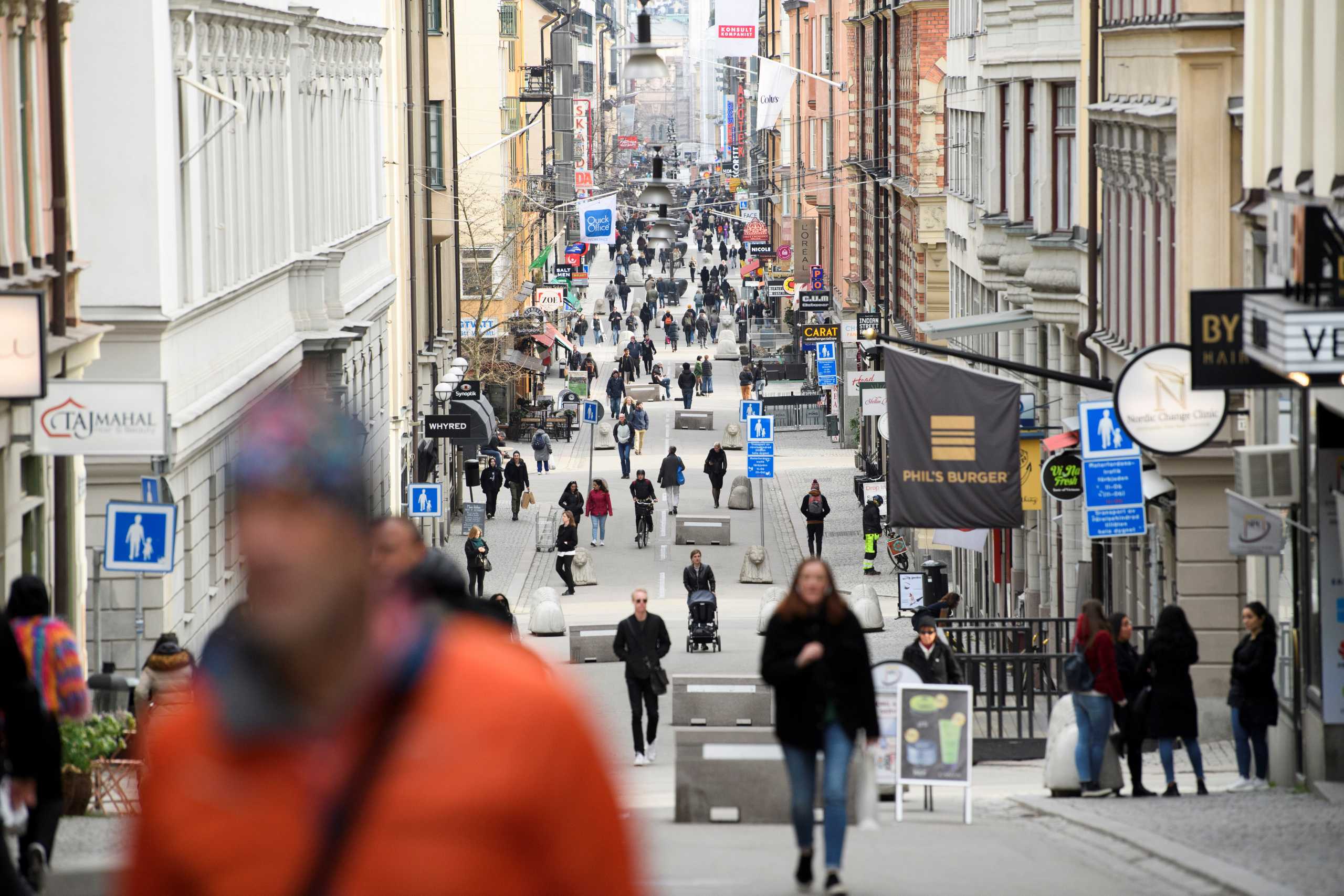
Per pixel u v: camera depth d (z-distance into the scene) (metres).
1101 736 54.16
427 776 7.03
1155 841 40.66
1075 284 101.44
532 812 7.08
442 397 176.62
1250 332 44.31
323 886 6.93
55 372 67.31
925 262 178.88
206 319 91.12
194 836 7.03
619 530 173.75
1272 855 38.34
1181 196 73.62
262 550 6.98
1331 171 54.34
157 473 61.94
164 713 46.19
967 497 78.06
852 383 159.00
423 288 191.38
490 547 165.62
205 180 92.50
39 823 31.12
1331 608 50.94
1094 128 90.75
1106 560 92.38
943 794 59.91
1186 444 60.75
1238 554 54.97
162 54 81.69
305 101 124.62
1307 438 52.19
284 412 7.13
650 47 94.00
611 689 97.44
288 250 117.62
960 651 78.94
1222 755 68.31
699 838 44.78
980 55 131.00
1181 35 73.06
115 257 80.12
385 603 7.32
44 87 69.06
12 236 64.56
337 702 7.08
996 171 119.19
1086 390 99.56
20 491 62.88
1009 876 36.56
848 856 40.31
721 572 150.88
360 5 151.75
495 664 7.28
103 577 78.25
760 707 79.19
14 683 30.09
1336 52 53.72
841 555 157.00
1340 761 50.94
